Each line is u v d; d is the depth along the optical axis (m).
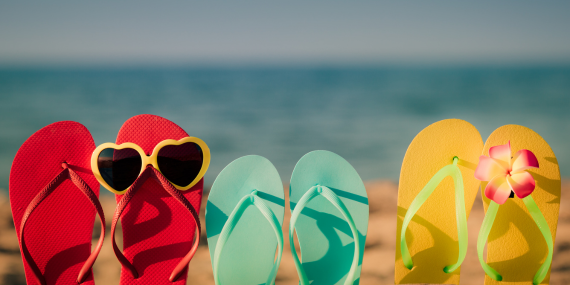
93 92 14.97
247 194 1.17
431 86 17.39
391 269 2.30
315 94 15.84
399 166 6.89
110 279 2.14
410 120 10.95
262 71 28.16
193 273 2.20
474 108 12.08
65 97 13.51
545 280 1.25
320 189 1.09
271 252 1.21
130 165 1.13
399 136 9.30
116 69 28.75
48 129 1.15
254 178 1.19
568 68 24.75
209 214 1.17
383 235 2.83
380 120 11.01
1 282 2.05
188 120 11.29
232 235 1.19
